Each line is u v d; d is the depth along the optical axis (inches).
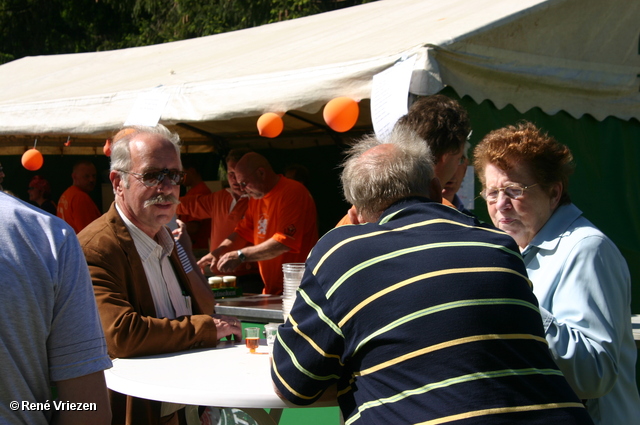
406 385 51.9
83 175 250.1
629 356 74.1
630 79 147.9
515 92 123.4
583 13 135.5
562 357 64.9
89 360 52.8
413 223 59.0
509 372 51.6
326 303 56.4
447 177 87.7
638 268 145.4
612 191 145.7
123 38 640.4
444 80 108.3
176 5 574.2
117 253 83.0
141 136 87.4
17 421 50.1
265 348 83.7
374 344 53.6
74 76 229.6
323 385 58.2
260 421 76.4
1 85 241.3
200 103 140.3
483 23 117.3
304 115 212.4
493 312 53.3
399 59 108.3
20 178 281.9
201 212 214.4
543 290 71.5
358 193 63.3
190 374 68.6
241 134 259.0
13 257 49.8
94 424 52.8
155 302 88.9
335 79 117.6
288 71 127.3
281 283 166.9
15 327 49.4
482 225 61.6
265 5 493.4
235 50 197.2
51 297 51.4
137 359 77.0
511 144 74.5
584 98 138.8
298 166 217.2
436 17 151.9
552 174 74.1
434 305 53.1
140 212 85.6
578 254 69.7
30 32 658.2
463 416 49.4
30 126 178.9
